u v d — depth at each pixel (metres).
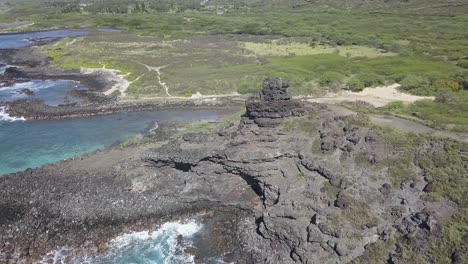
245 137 59.22
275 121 59.94
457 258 37.94
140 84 110.44
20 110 95.12
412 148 52.69
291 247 45.97
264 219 49.00
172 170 60.50
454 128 58.81
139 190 57.69
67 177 61.44
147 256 48.31
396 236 42.97
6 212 54.56
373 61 114.19
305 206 48.59
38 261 47.34
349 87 96.31
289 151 55.78
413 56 117.25
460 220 41.34
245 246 48.47
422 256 39.91
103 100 101.44
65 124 88.25
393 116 65.50
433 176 47.66
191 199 56.28
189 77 112.69
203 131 74.88
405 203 45.88
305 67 113.38
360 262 41.75
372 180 49.44
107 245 49.94
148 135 81.00
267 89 60.09
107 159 66.56
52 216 53.56
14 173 63.81
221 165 57.88
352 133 56.06
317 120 60.12
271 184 53.22
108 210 54.44
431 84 91.44
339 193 48.16
